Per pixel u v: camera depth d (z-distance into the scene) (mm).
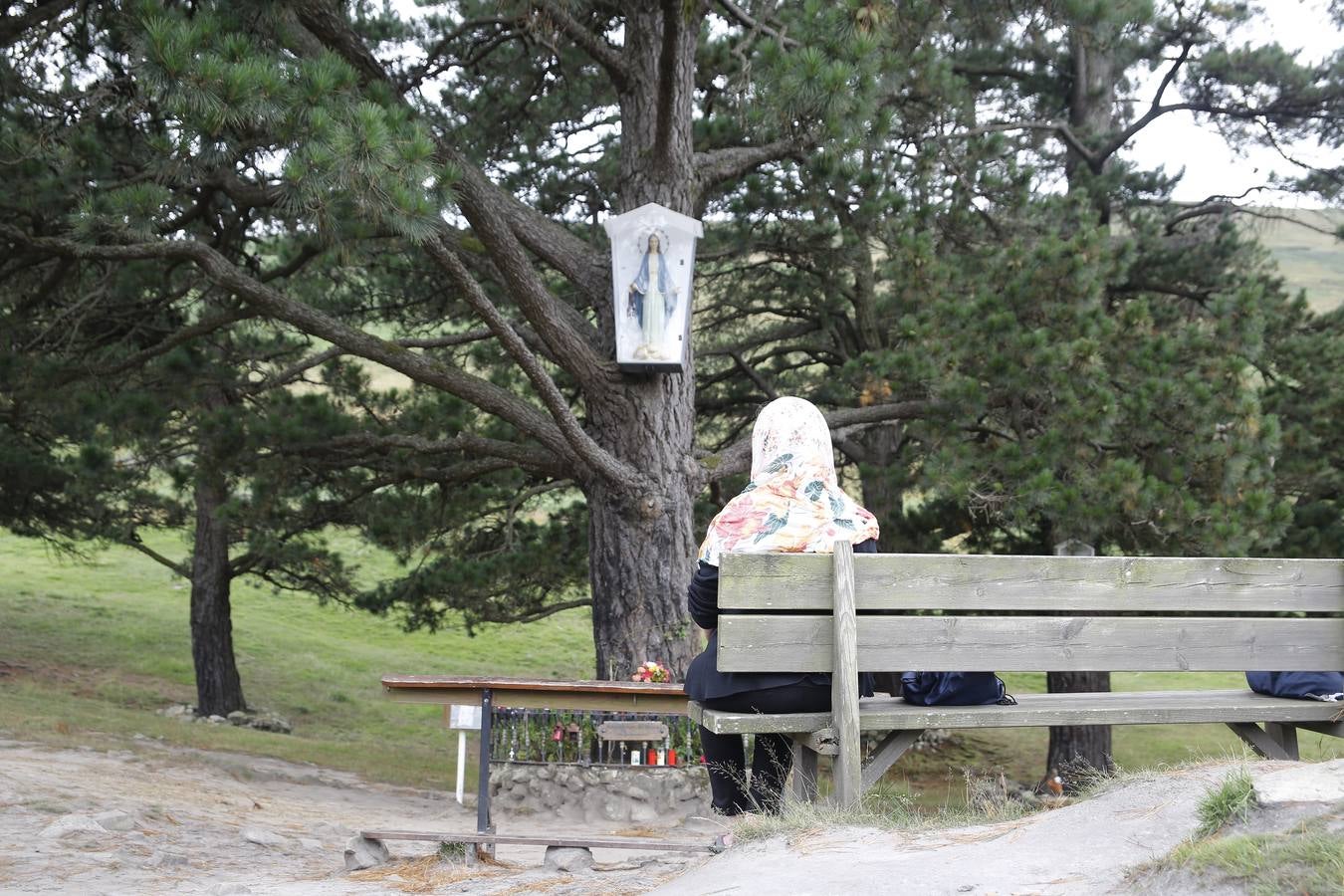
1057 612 4203
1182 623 4016
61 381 12117
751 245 15898
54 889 4133
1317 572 4125
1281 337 15078
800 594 3777
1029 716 3873
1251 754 4273
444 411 13688
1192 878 2355
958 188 14219
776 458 4160
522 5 10625
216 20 7762
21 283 12305
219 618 21141
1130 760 18094
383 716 23656
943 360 11578
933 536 16516
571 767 8602
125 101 9867
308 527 16375
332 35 9703
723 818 4418
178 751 11625
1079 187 15586
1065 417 11070
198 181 10289
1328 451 14570
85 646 26297
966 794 4145
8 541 38312
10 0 9703
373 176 7184
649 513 11195
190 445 15266
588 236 16172
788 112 9617
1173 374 11648
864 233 12969
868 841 3229
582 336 11617
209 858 5215
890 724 3773
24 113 10508
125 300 12734
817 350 18609
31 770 7668
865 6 9508
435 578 17250
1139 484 10859
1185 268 16469
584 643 32938
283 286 16109
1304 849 2289
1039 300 12055
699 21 11602
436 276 15602
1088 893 2486
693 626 11297
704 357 18766
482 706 5820
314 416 13156
